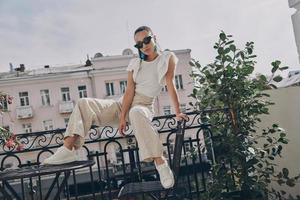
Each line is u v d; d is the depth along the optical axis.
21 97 39.78
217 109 3.76
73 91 40.25
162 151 2.62
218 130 3.77
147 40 3.07
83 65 44.97
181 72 40.34
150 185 2.93
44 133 3.65
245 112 3.75
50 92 40.00
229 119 3.77
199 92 3.96
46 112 39.84
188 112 3.81
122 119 3.07
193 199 3.92
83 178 18.22
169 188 2.61
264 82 3.64
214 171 3.68
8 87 39.22
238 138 3.61
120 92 40.59
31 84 39.78
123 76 40.72
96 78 40.38
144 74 3.13
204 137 3.94
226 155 3.62
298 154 3.66
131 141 3.71
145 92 3.11
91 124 3.00
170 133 3.63
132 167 3.74
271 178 3.95
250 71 3.65
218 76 3.71
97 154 3.60
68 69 43.94
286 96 3.76
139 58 3.15
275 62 3.64
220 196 3.55
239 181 3.65
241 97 3.71
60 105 39.69
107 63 40.94
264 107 3.77
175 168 2.70
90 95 40.19
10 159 27.75
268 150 3.63
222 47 3.75
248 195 3.56
